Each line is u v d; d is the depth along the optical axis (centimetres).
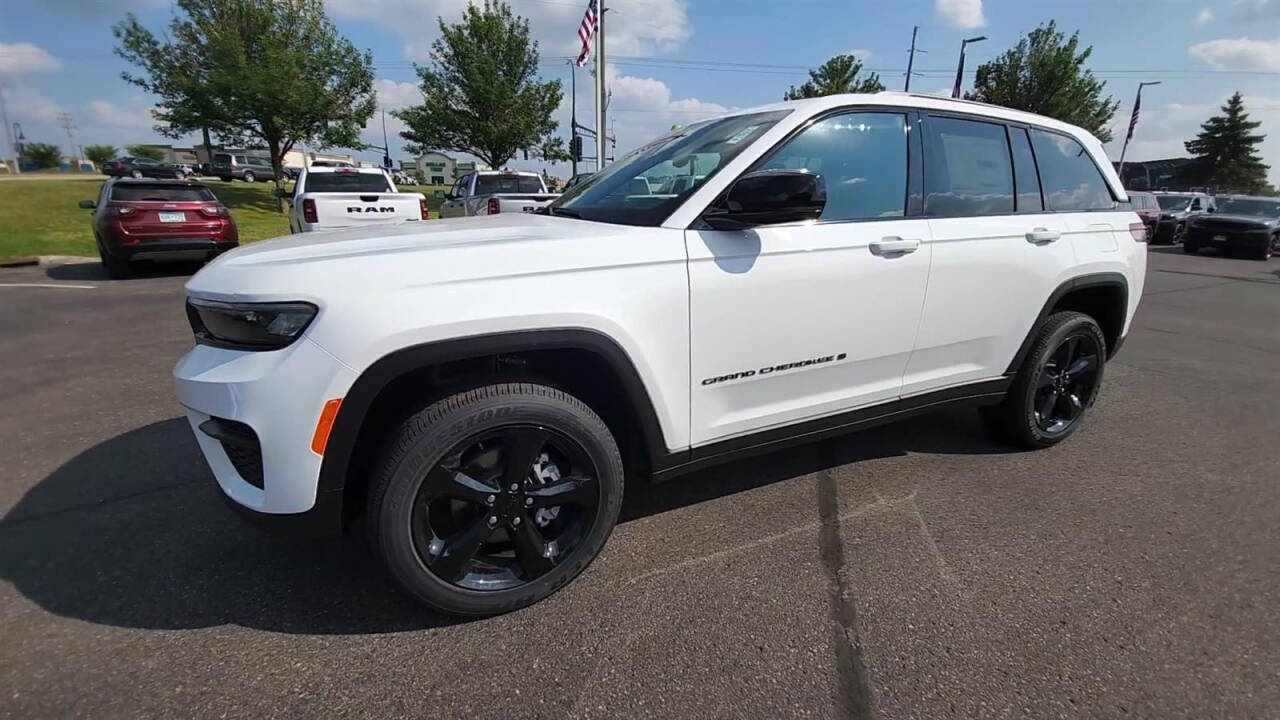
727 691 196
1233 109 5869
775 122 275
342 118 2534
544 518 238
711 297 246
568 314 216
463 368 231
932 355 316
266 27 2361
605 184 308
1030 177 346
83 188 2417
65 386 476
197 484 327
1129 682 200
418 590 217
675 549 274
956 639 219
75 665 203
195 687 196
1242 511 306
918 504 312
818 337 274
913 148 302
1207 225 1728
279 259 207
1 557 262
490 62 2523
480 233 237
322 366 193
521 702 192
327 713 187
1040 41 2662
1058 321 361
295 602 236
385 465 207
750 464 359
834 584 249
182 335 633
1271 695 195
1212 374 552
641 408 241
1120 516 301
